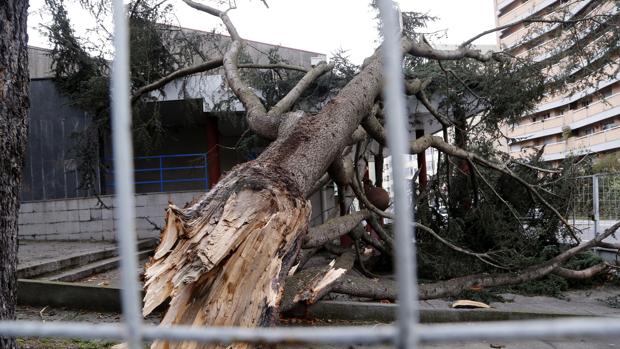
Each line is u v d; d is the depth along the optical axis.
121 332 0.78
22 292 5.45
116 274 7.78
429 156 14.42
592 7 7.78
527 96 8.34
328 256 9.69
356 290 5.34
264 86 10.16
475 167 7.63
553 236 8.45
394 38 0.69
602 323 0.58
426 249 8.05
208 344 2.62
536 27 8.32
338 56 9.91
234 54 7.37
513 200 8.41
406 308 0.65
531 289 6.91
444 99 9.58
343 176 6.08
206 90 11.09
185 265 2.88
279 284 3.19
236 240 3.00
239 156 14.67
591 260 7.85
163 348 2.59
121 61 0.82
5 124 2.67
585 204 8.92
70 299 5.38
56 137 11.56
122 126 0.81
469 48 7.97
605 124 35.97
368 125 5.88
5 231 2.66
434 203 8.65
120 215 0.79
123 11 0.84
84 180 10.40
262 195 3.34
